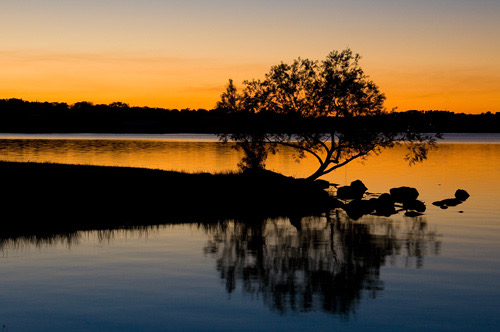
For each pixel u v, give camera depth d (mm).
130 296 20250
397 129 51812
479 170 97688
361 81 52812
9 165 53969
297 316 18312
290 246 30969
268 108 53000
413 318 18188
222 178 52688
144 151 143750
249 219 40375
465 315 18438
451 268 25500
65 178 48469
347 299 20234
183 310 18766
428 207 50250
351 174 88312
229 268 25047
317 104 52219
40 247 28891
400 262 26891
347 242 32406
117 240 31266
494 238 33844
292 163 114562
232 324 17375
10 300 19562
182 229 35531
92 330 16734
